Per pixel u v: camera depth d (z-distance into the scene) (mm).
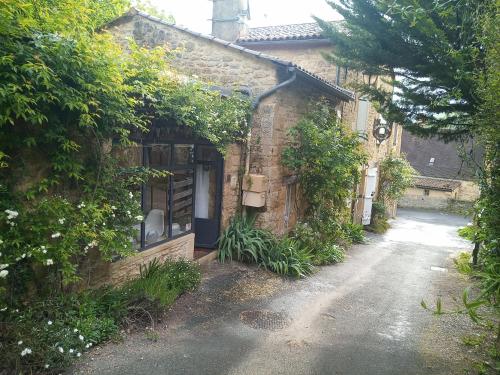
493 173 4820
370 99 6137
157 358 4133
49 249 3881
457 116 5570
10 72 3324
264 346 4621
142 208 5809
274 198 8539
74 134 4262
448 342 5008
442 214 26359
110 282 5184
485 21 3947
